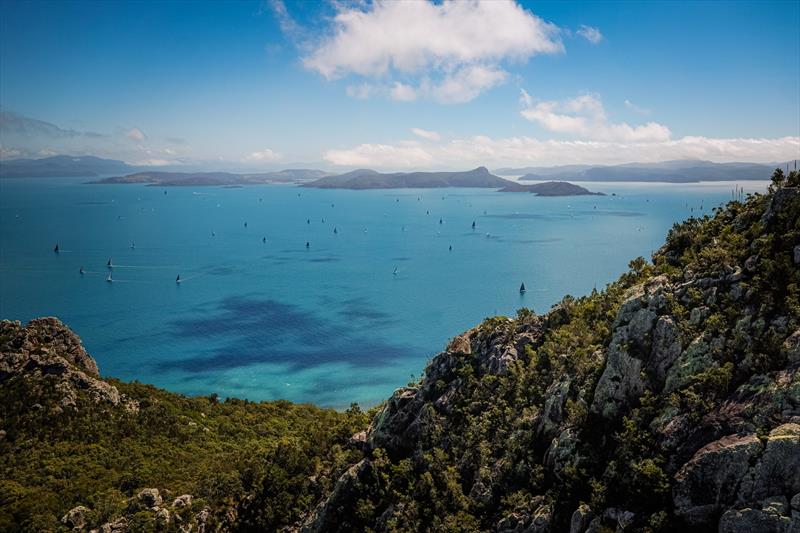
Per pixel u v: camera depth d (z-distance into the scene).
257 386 174.75
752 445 45.25
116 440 109.94
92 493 91.94
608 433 58.25
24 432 106.44
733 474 45.31
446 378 83.94
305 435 103.62
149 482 96.38
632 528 48.16
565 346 74.38
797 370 47.53
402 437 80.44
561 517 54.53
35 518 83.06
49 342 135.25
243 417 133.62
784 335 50.91
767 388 48.09
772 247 58.91
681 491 47.31
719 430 48.75
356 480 76.12
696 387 52.81
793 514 41.81
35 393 114.75
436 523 63.09
